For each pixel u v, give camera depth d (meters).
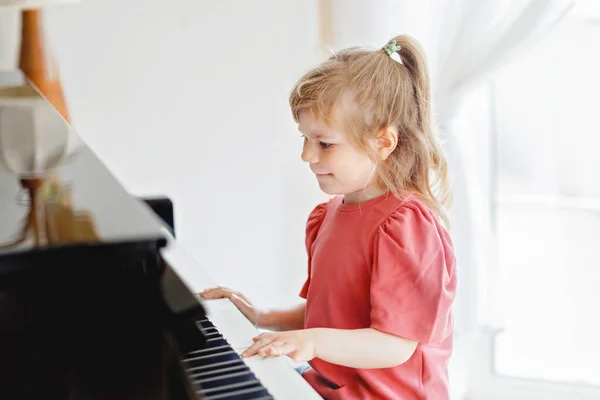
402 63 1.32
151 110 2.14
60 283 0.77
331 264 1.31
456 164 1.93
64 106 1.74
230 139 2.24
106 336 0.80
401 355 1.16
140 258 0.76
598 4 1.96
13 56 1.92
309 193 2.37
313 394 0.85
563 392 2.17
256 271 2.35
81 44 2.04
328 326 1.30
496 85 2.09
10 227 0.78
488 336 2.20
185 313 0.93
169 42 2.12
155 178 2.18
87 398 0.75
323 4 1.97
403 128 1.30
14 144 1.16
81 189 0.94
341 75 1.24
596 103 2.02
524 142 2.10
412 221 1.23
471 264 1.98
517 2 1.83
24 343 0.78
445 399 1.29
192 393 0.80
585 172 2.06
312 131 1.26
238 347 1.00
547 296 2.16
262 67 2.23
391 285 1.18
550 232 2.13
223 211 2.27
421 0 1.91
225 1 2.16
